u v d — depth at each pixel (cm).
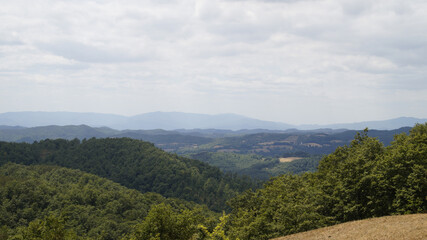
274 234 4875
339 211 5159
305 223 4644
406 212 4369
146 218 5006
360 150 5969
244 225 5794
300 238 4234
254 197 8062
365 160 5416
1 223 11700
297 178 7094
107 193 16500
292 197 5872
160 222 4903
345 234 3828
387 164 4822
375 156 5634
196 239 5238
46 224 5019
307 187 6128
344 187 5181
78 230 11444
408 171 4628
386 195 4725
